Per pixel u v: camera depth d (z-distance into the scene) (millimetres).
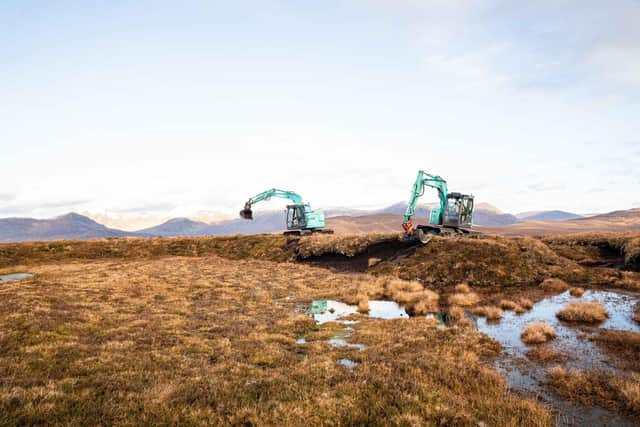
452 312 20203
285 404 8961
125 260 48750
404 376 11055
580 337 15195
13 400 8398
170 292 25812
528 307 21344
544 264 32375
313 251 45594
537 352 13555
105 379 10211
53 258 49000
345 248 43125
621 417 8977
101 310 19312
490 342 14625
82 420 7922
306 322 18734
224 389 9758
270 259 48969
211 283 29828
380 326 17734
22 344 13180
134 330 16078
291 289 28797
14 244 53094
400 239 41094
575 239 42812
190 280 31156
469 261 32438
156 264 42469
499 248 34188
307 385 10203
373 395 9523
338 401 9156
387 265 35906
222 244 57250
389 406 8984
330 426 8227
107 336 14891
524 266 31312
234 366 11797
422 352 13227
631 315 18656
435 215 44594
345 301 24672
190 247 56656
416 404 9109
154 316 18719
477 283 29312
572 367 12031
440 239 38062
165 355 12805
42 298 20625
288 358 13078
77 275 32875
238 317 19391
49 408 8180
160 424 7906
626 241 36312
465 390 10469
